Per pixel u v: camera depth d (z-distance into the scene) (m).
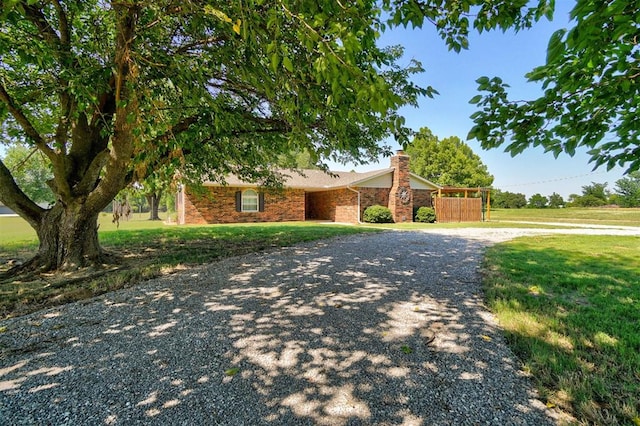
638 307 3.14
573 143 2.15
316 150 2.76
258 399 1.85
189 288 4.06
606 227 13.78
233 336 2.68
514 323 2.84
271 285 4.20
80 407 1.77
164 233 9.91
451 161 29.58
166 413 1.72
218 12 1.87
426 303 3.49
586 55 1.62
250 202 16.52
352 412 1.73
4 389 1.94
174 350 2.44
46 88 4.18
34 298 3.62
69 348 2.48
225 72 3.82
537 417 1.65
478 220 18.55
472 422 1.63
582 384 1.90
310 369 2.17
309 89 2.23
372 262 5.66
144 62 3.12
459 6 2.52
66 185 5.02
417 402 1.80
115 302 3.54
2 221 19.09
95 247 5.42
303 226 13.20
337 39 1.63
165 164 3.47
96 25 4.15
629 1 1.29
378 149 6.11
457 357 2.30
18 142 6.50
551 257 5.85
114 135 4.16
